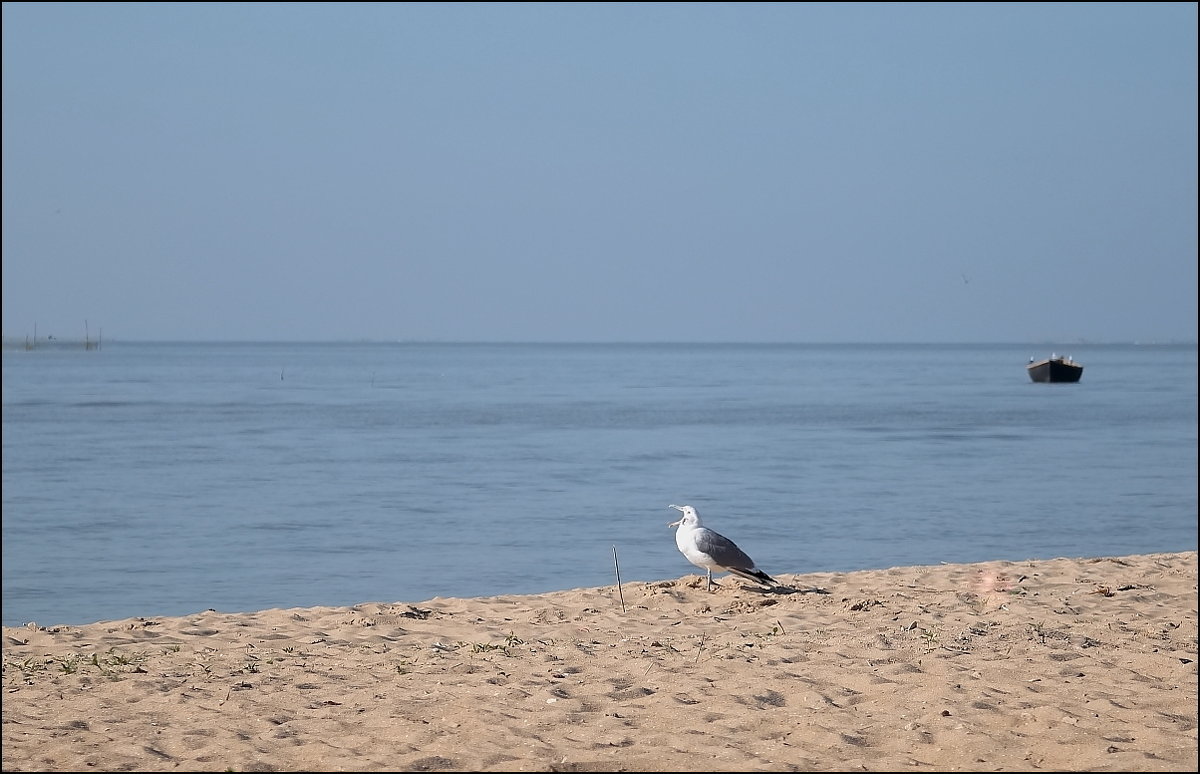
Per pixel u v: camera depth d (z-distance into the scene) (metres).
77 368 153.88
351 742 7.82
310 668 10.05
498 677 9.54
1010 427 54.53
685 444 45.28
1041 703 8.47
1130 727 7.86
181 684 9.49
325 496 29.48
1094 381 116.31
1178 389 97.19
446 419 60.84
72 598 17.27
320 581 18.47
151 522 25.00
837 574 14.93
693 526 13.86
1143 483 31.98
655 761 7.32
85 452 42.00
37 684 9.52
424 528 23.91
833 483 32.06
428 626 11.97
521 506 27.34
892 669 9.51
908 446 44.19
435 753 7.55
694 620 12.08
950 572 15.00
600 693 8.95
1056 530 23.64
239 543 22.20
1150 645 10.48
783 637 11.00
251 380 116.38
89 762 7.47
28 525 24.61
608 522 24.66
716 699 8.68
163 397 82.50
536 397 84.88
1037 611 12.05
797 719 8.18
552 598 13.57
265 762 7.39
